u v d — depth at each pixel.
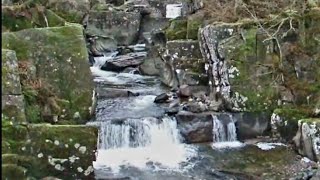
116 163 8.19
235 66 10.10
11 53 6.84
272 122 9.68
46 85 8.51
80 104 8.86
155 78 13.69
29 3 10.25
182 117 9.48
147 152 8.77
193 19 13.38
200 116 9.52
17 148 6.30
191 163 8.27
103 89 11.84
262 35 10.21
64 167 6.55
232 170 7.93
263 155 8.66
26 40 8.77
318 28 9.85
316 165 8.11
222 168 8.02
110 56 16.86
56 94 8.63
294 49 10.04
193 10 15.27
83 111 8.85
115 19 18.80
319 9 9.96
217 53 10.49
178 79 11.60
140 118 9.26
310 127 8.44
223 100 10.14
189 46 11.73
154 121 9.24
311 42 9.92
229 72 10.10
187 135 9.35
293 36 10.16
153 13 19.69
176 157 8.57
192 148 9.05
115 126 8.92
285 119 9.45
